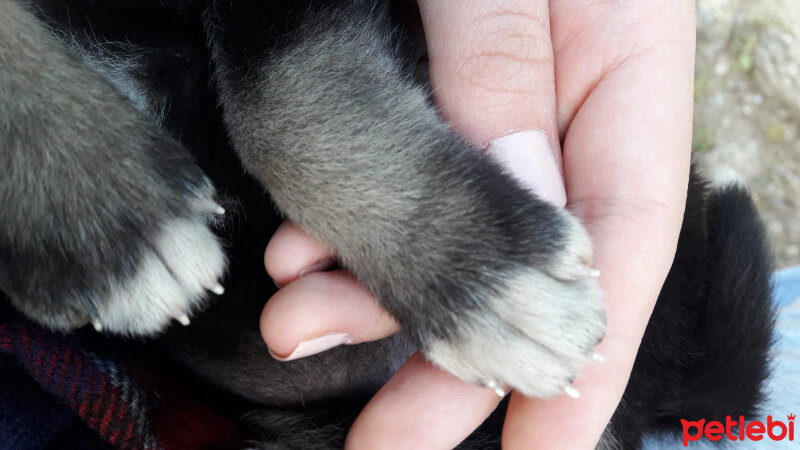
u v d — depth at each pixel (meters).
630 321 0.19
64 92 0.18
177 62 0.21
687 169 0.20
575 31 0.20
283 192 0.19
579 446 0.19
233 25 0.20
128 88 0.21
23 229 0.17
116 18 0.20
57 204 0.17
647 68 0.20
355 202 0.19
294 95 0.19
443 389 0.19
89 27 0.20
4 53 0.18
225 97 0.20
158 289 0.18
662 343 0.23
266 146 0.19
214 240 0.18
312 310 0.18
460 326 0.18
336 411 0.22
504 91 0.19
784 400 0.25
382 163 0.19
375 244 0.18
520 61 0.19
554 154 0.19
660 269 0.19
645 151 0.20
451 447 0.19
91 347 0.19
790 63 0.42
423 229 0.18
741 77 0.43
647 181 0.19
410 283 0.18
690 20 0.20
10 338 0.18
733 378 0.24
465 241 0.18
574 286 0.18
